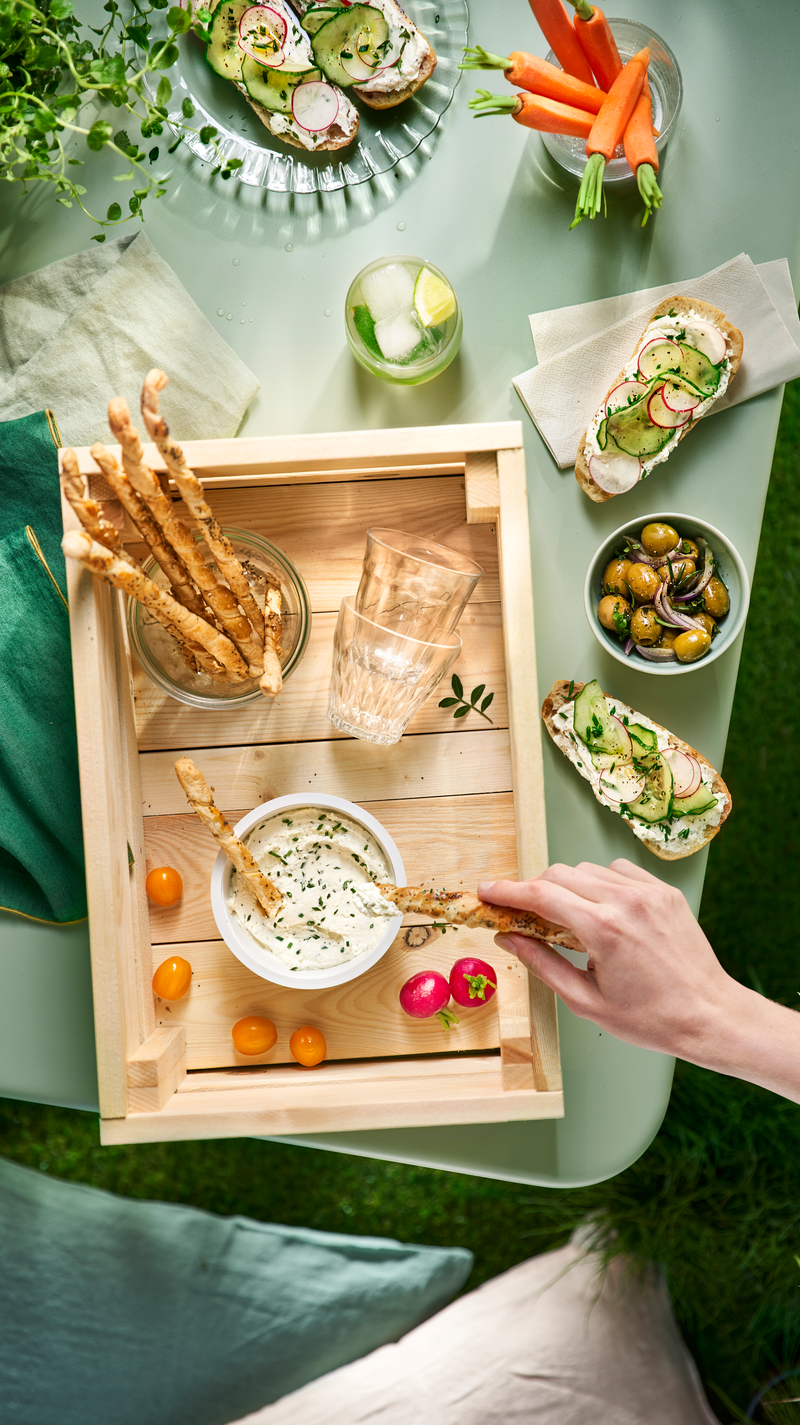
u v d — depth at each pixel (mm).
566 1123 1007
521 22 998
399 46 937
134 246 1006
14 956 1017
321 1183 1625
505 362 1015
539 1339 1389
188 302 1011
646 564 952
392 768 1002
